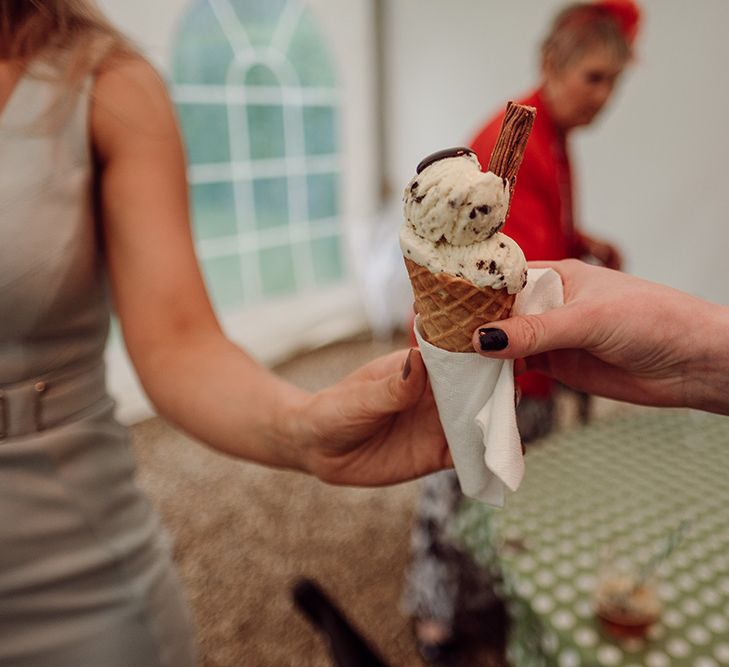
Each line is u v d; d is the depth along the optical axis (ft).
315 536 8.57
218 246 12.96
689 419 5.75
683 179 11.22
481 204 1.82
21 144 2.38
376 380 2.48
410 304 14.85
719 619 3.45
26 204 2.35
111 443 2.97
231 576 7.84
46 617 2.77
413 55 14.99
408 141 15.80
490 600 6.51
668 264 11.85
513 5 12.74
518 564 3.92
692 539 4.08
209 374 2.68
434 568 6.27
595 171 12.58
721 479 4.77
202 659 6.61
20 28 2.44
